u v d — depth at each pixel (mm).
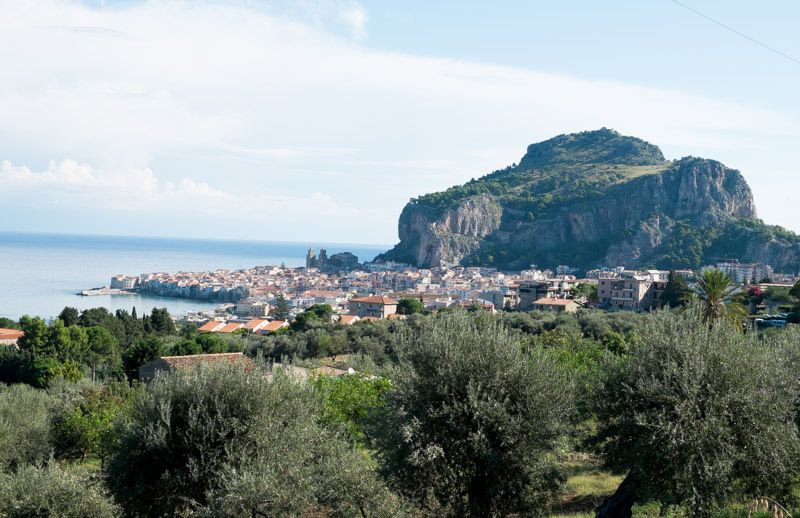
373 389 31641
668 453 15500
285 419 19734
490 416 16453
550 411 16859
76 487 19344
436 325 18625
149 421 19141
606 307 134625
